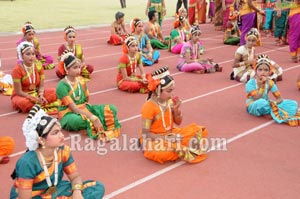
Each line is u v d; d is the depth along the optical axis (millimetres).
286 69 10055
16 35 16297
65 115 6188
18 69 7074
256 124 6516
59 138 3486
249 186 4602
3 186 4660
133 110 7312
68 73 6062
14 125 6676
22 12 23203
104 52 12930
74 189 3770
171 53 12711
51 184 3641
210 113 7055
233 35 13883
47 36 16094
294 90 8266
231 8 15227
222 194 4434
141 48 10828
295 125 6418
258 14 12359
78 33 16828
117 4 28281
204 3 19109
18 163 3508
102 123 6117
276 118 6539
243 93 8227
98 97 8133
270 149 5578
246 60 9023
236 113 7043
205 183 4680
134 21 10688
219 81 9172
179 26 12719
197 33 10055
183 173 4930
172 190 4535
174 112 5277
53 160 3605
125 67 8414
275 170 4980
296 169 5004
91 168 5086
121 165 5164
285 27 12914
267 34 15180
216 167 5070
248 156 5371
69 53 6082
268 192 4469
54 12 23469
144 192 4500
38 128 3428
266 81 6738
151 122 5195
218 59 11539
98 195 3877
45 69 10617
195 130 5328
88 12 23703
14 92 7266
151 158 5223
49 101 7324
